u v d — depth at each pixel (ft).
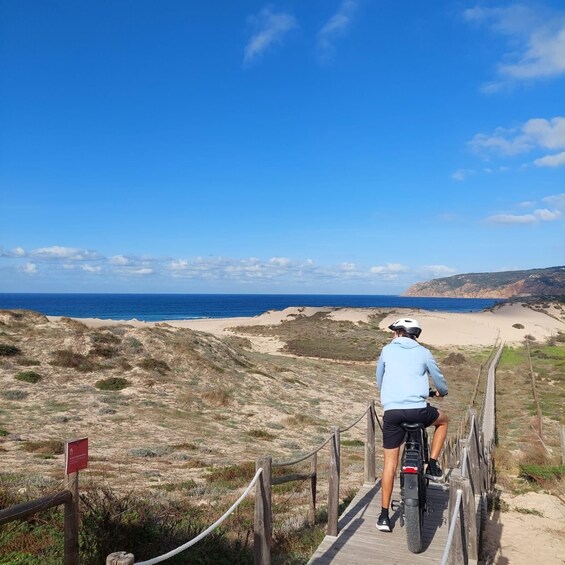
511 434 76.84
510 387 135.03
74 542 14.39
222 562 20.63
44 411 75.56
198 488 38.55
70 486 14.34
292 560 21.42
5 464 45.11
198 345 122.72
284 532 24.91
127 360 105.19
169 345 115.14
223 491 38.34
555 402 110.32
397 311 334.03
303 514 30.09
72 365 97.50
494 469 43.42
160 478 43.11
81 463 14.69
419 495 20.16
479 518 25.32
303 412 95.81
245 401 96.22
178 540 21.04
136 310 610.24
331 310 338.13
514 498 34.78
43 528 21.67
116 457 53.11
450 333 257.96
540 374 153.38
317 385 123.13
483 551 24.23
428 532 22.12
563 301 406.21
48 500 13.55
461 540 15.80
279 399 103.55
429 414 20.21
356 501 26.35
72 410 77.46
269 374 121.49
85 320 158.81
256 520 16.93
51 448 53.78
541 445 61.62
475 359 193.06
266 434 75.25
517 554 24.23
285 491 39.42
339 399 112.16
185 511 26.96
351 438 79.56
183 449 60.95
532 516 30.42
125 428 71.15
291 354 195.83
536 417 90.89
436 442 21.38
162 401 88.84
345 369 159.12
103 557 18.34
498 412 100.89
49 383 89.71
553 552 24.61
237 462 54.54
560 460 47.16
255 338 243.40
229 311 625.41
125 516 20.79
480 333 262.67
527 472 40.91
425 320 289.94
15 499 25.17
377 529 22.56
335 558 19.67
